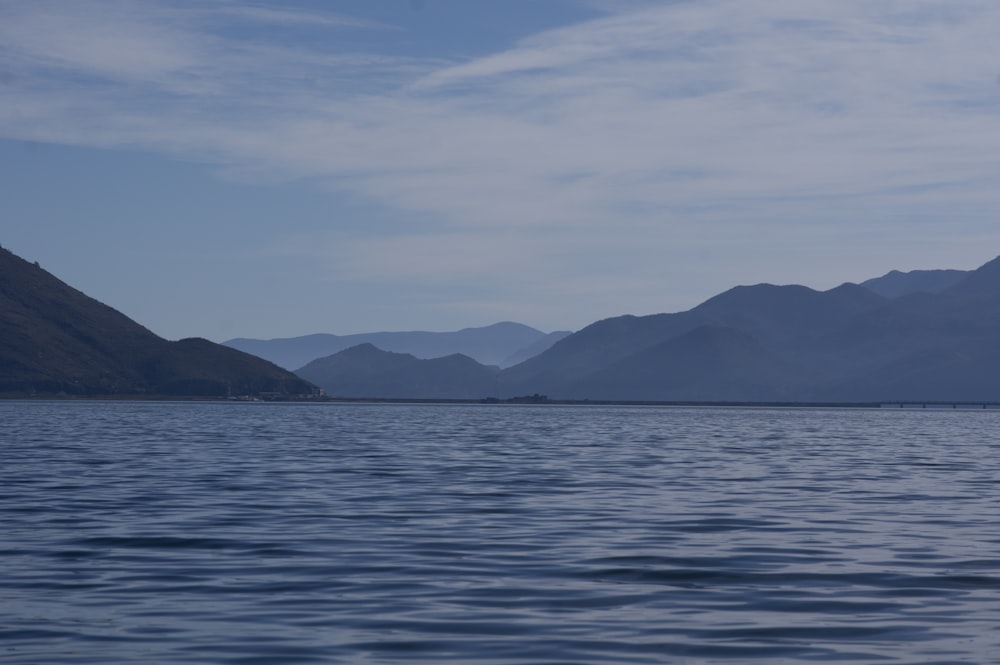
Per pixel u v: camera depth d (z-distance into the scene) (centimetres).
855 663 1802
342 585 2447
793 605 2256
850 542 3122
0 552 2886
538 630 2023
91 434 10025
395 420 17100
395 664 1788
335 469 5819
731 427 15000
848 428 15288
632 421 18225
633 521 3575
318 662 1798
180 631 2008
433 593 2361
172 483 4866
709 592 2388
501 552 2917
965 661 1811
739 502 4194
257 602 2262
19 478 5047
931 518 3694
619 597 2327
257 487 4700
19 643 1916
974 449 8825
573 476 5434
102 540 3100
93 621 2088
